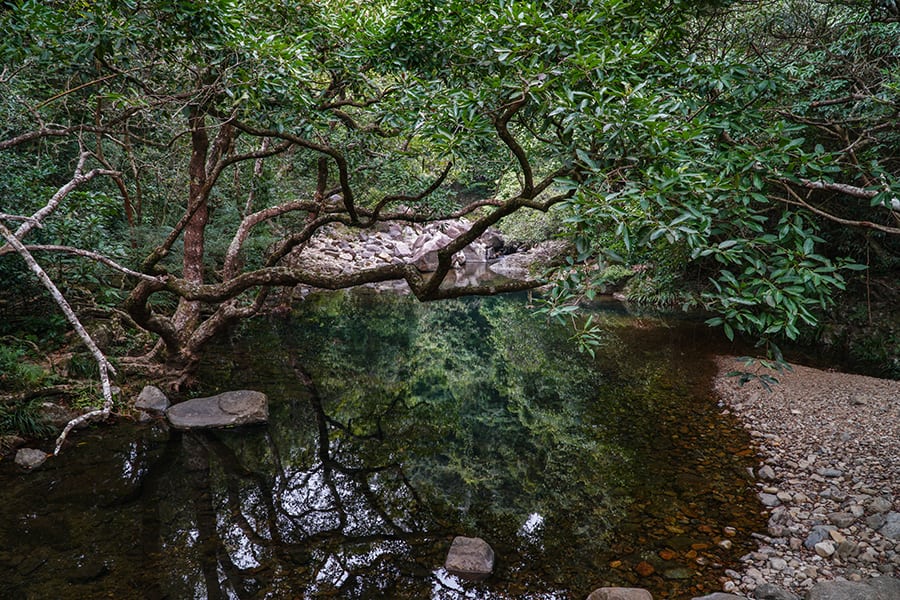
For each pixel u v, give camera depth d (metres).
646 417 5.95
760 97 3.17
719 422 5.73
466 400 6.89
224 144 6.02
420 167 7.06
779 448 4.97
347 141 5.64
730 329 2.16
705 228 2.02
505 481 4.50
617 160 2.38
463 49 3.56
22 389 4.84
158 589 2.97
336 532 3.68
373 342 9.98
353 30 4.35
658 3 3.17
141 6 3.03
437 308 14.29
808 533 3.56
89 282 6.94
